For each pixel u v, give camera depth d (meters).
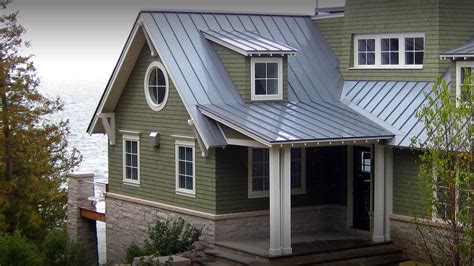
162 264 21.02
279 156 20.98
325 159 24.72
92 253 29.28
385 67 24.67
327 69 25.84
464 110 17.33
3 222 29.47
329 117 23.05
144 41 24.66
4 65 29.44
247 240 22.92
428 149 18.03
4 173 30.23
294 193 24.17
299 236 23.69
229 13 25.91
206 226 22.94
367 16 25.20
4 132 29.92
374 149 23.00
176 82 23.14
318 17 27.03
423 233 20.00
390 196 22.69
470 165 17.58
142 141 25.41
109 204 26.98
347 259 21.70
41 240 30.55
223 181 22.78
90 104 118.88
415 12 23.94
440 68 23.38
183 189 23.89
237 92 23.64
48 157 32.03
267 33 26.05
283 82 23.98
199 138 22.64
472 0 23.97
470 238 17.58
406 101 23.27
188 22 24.86
